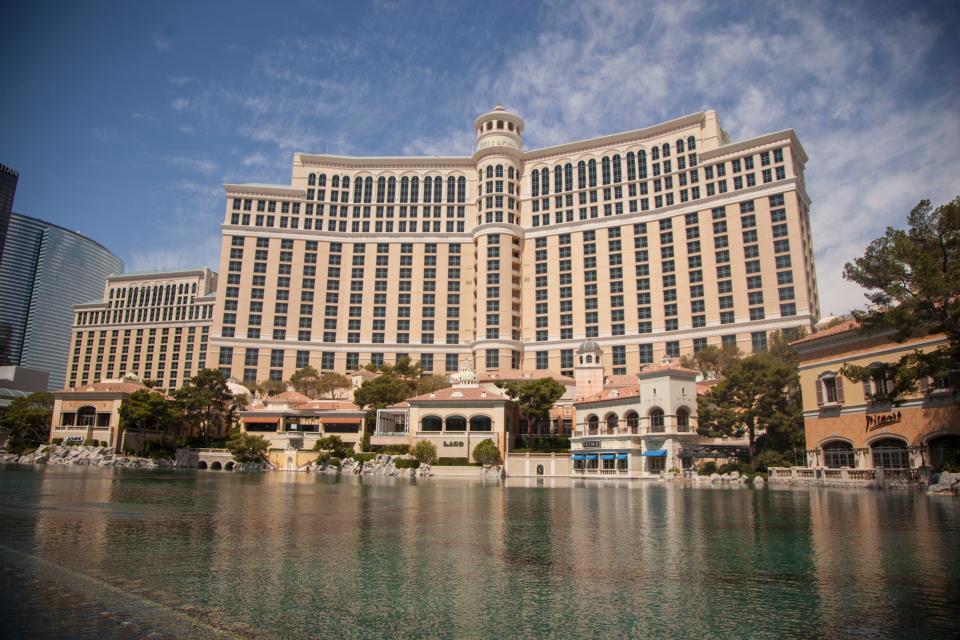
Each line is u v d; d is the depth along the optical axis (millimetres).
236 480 60719
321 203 157250
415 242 155375
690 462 75000
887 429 53406
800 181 128875
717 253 130000
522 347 145125
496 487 54250
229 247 150750
